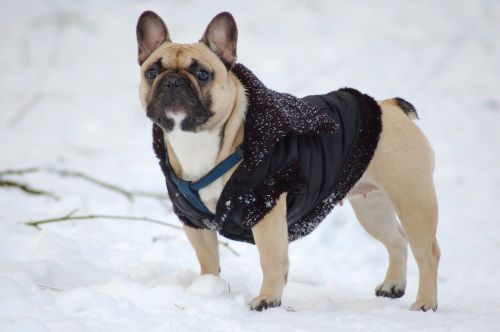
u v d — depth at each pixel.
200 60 7.59
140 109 26.62
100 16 34.78
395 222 9.78
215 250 8.48
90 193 15.11
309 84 27.70
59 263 8.87
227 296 7.84
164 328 6.42
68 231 10.99
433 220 8.73
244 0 35.09
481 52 30.84
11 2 35.66
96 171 18.06
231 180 7.53
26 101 26.89
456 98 27.34
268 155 7.53
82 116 25.69
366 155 8.49
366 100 8.75
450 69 29.42
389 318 7.57
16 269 7.99
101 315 6.69
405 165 8.70
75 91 28.30
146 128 24.80
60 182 15.80
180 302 7.31
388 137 8.73
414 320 7.50
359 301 9.07
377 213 9.70
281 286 7.78
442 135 24.20
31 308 6.52
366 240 14.54
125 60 31.22
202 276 7.93
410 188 8.69
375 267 12.82
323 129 7.94
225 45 7.99
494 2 35.09
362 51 30.50
